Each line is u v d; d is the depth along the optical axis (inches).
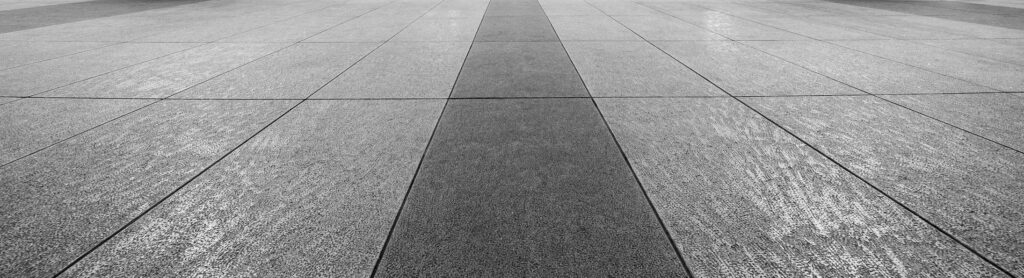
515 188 129.4
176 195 128.0
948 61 274.5
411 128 175.2
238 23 444.8
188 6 588.4
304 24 438.3
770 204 120.6
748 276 94.7
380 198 124.9
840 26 411.5
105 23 445.1
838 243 104.7
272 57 297.6
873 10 526.0
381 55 302.5
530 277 94.2
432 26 423.2
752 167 141.1
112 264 100.3
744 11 523.8
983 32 374.3
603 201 122.5
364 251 103.0
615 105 200.1
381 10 546.6
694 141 161.0
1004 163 142.2
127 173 140.9
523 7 572.4
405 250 103.0
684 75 248.1
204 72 260.5
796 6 571.2
